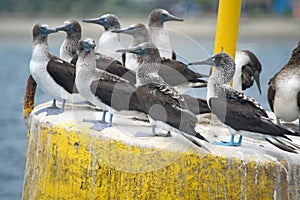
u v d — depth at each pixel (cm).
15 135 2395
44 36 1220
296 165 984
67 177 1043
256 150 1005
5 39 5750
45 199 1082
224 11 1261
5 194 1789
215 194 970
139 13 7256
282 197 983
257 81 1415
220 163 966
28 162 1153
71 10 7312
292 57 1247
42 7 7375
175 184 969
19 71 3962
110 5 7462
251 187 973
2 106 2877
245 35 6462
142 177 979
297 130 1243
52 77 1180
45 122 1096
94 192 1012
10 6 7462
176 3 8031
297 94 1218
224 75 1052
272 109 1269
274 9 8525
